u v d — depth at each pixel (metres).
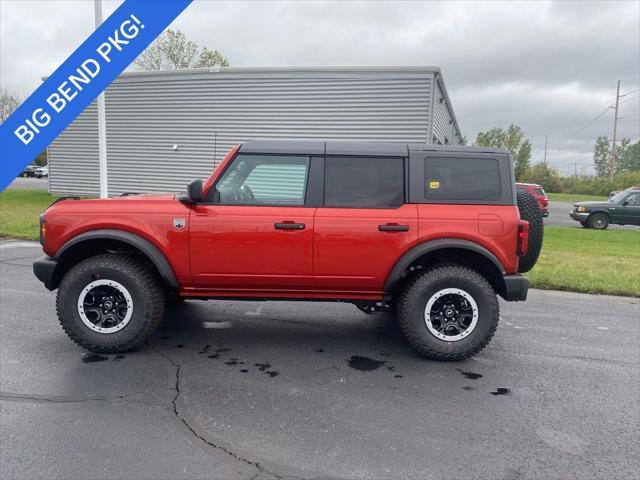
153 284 3.75
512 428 2.78
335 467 2.34
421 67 12.47
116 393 3.07
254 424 2.73
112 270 3.62
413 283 3.77
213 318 4.83
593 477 2.31
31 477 2.18
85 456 2.36
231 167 3.75
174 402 2.97
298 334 4.42
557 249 10.18
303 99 13.62
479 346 3.74
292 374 3.49
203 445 2.50
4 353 3.69
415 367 3.69
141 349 3.88
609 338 4.54
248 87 14.08
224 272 3.72
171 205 3.72
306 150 3.77
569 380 3.51
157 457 2.37
